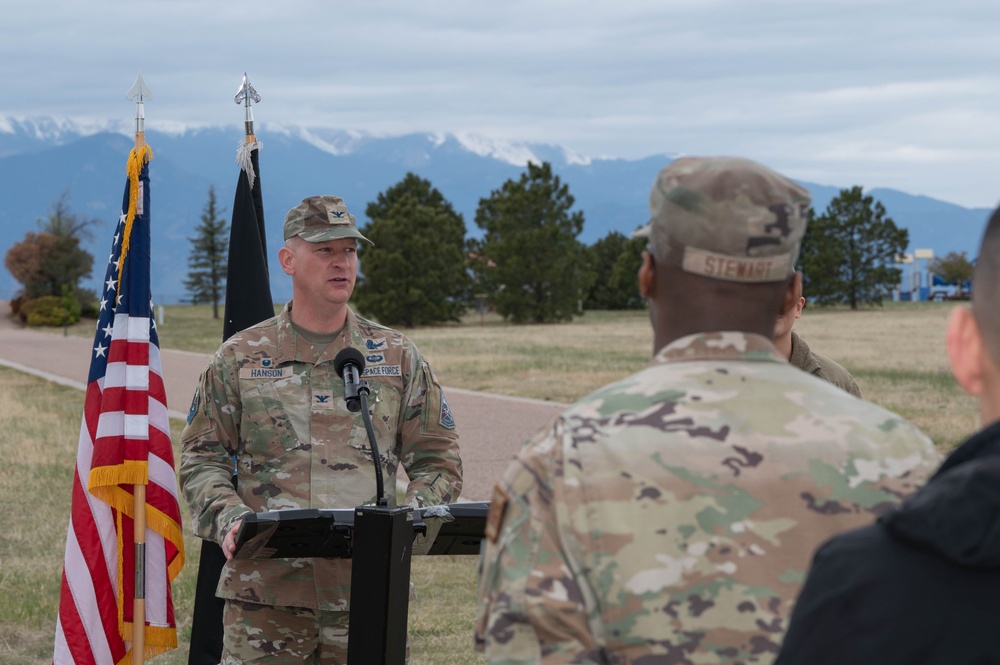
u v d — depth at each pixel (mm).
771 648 1474
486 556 1614
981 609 1135
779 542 1517
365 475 3730
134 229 4453
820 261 86938
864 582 1187
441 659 5680
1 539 8414
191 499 3621
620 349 35594
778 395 1639
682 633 1482
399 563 3029
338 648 3627
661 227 1688
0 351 39500
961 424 14594
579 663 1500
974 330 1348
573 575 1516
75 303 75000
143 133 4508
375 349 3789
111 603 4449
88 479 4418
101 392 4457
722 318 1679
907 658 1150
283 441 3695
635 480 1539
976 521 1122
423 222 65000
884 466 1594
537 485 1571
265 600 3547
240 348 3764
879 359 30578
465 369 26047
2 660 5812
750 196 1631
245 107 5023
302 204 3742
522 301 67250
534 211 68188
